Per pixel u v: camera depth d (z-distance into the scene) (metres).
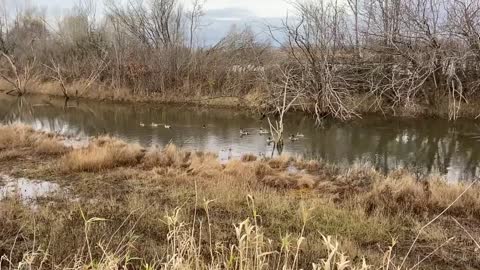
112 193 9.82
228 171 11.60
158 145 16.12
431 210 8.98
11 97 31.00
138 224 7.44
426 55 21.39
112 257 3.74
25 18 38.91
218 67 28.56
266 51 27.17
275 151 15.55
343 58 23.84
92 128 20.27
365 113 22.70
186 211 8.36
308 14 23.02
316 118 21.97
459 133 18.64
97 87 31.02
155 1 32.91
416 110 21.64
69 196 9.56
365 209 8.86
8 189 10.05
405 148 16.30
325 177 11.77
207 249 6.23
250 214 8.38
